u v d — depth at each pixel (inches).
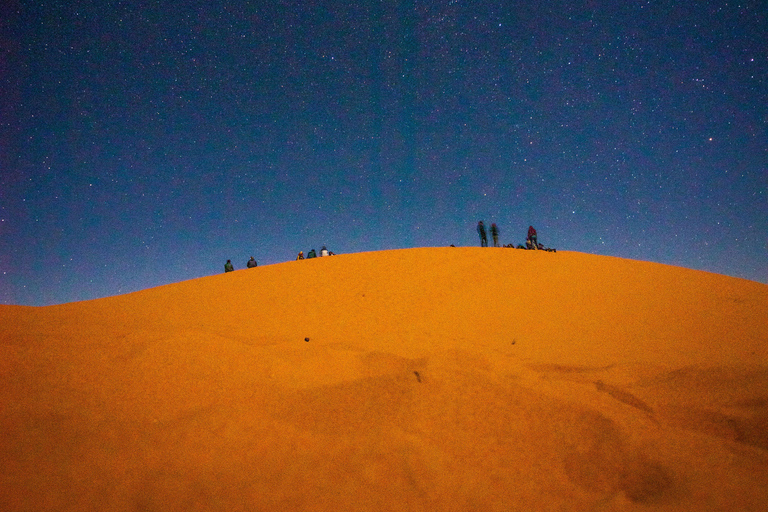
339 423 115.3
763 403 137.1
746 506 86.9
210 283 379.2
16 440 90.0
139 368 137.0
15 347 142.8
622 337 225.8
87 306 263.4
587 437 114.3
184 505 77.0
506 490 91.0
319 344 187.2
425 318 264.1
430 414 123.5
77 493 77.0
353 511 79.7
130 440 97.0
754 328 231.1
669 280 356.2
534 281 363.3
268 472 90.2
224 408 116.9
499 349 202.1
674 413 132.8
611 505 87.4
